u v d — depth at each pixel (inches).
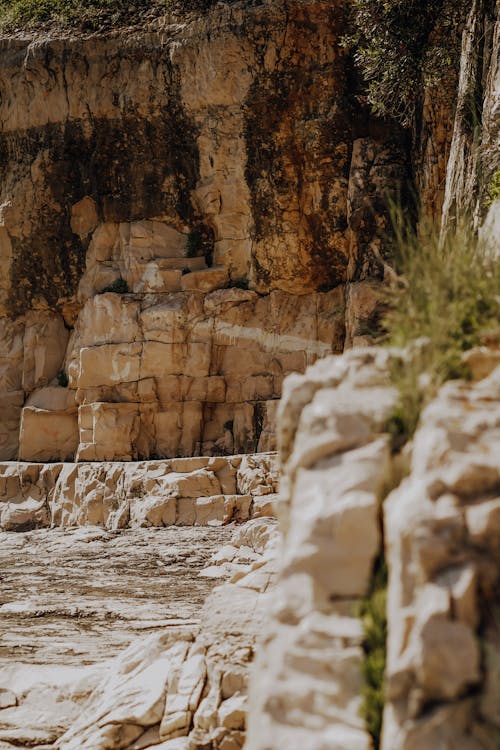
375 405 118.4
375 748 97.0
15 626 365.4
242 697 197.8
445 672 92.1
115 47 812.6
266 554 277.3
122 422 787.4
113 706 214.8
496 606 94.8
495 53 412.8
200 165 805.9
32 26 861.8
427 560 96.7
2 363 874.1
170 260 815.1
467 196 415.8
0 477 797.2
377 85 629.3
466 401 113.8
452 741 89.6
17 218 850.1
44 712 249.6
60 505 769.6
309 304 791.7
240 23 766.5
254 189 788.0
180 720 203.6
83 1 857.5
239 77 774.5
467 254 155.7
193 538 628.4
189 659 218.4
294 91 768.3
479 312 142.2
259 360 794.8
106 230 839.1
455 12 577.9
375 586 105.0
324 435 116.7
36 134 838.5
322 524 108.2
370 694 98.7
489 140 376.2
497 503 98.0
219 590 238.5
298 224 783.1
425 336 135.9
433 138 672.4
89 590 454.0
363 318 725.9
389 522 103.3
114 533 676.7
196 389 794.8
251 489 693.9
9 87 845.8
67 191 839.7
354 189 756.0
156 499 701.3
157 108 803.4
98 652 312.5
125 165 825.5
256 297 799.1
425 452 106.1
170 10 825.5
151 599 421.4
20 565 555.5
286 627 105.1
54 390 844.0
